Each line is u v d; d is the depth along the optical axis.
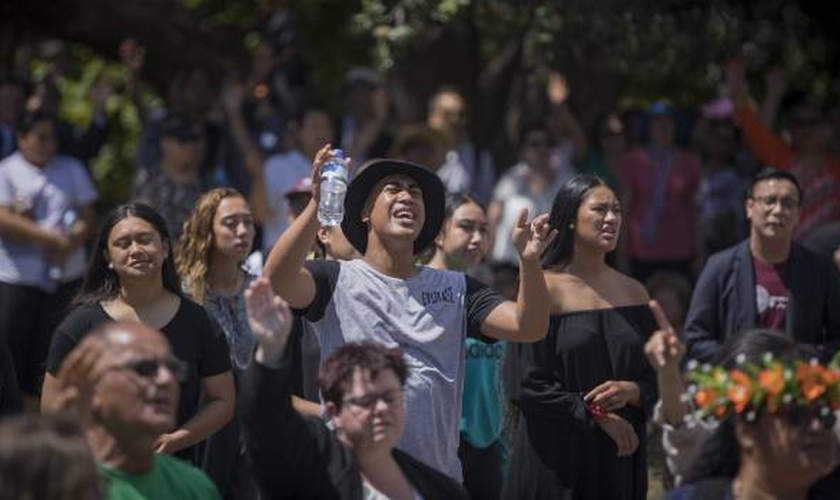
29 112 24.69
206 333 15.17
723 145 28.45
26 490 9.43
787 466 10.86
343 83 33.12
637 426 16.17
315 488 11.65
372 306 13.99
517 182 27.50
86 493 9.60
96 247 15.35
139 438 10.95
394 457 11.95
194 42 32.75
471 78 31.98
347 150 27.78
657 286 24.89
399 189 14.19
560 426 15.90
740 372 11.07
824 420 10.81
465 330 14.29
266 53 29.67
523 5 26.58
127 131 38.19
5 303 23.84
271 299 11.40
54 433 9.60
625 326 16.12
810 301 18.48
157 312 15.16
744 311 18.48
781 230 18.34
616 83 30.72
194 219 17.39
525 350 16.03
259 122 28.38
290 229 13.51
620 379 16.00
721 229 27.84
